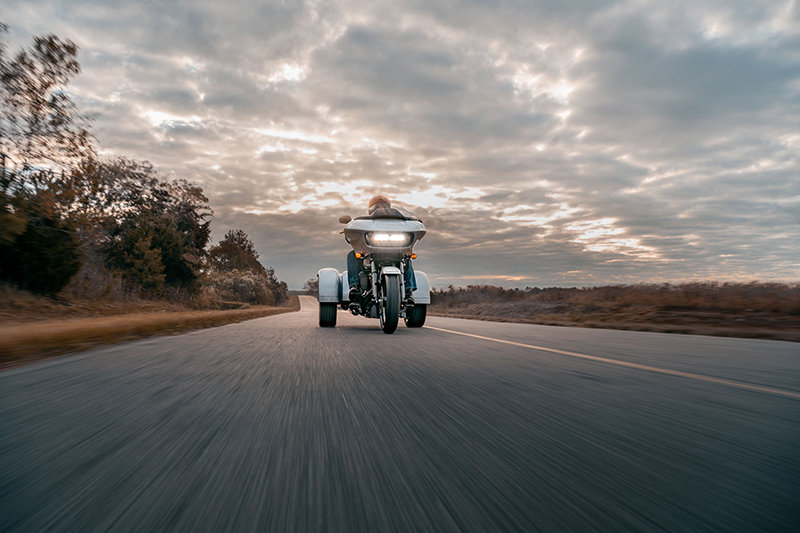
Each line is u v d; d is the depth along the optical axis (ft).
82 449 6.73
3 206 56.75
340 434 7.50
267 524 4.50
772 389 11.07
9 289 62.54
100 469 5.95
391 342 22.66
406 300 31.01
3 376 13.05
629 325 34.99
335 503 4.98
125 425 8.02
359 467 6.05
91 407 9.33
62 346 19.95
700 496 5.11
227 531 4.37
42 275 65.21
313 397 10.27
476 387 11.38
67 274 68.59
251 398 10.16
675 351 18.88
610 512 4.74
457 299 100.37
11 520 4.56
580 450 6.68
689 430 7.68
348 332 29.71
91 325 27.58
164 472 5.86
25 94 55.42
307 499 5.08
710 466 6.03
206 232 138.00
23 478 5.65
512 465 6.10
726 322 35.70
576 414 8.77
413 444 6.99
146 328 27.94
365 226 29.66
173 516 4.67
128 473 5.82
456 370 14.01
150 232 110.73
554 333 28.35
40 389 11.18
